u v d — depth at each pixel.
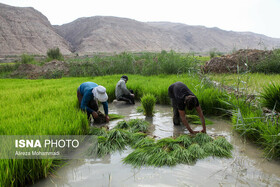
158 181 3.07
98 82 11.30
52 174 3.36
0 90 10.02
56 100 7.01
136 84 9.77
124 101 8.84
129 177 3.20
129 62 17.55
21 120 4.47
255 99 5.69
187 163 3.62
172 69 14.58
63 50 182.88
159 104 8.21
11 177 2.86
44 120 4.41
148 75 15.36
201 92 7.00
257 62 14.57
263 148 4.19
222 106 6.36
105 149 4.08
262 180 3.10
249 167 3.48
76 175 3.31
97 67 18.25
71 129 4.18
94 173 3.35
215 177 3.17
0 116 4.95
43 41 178.75
